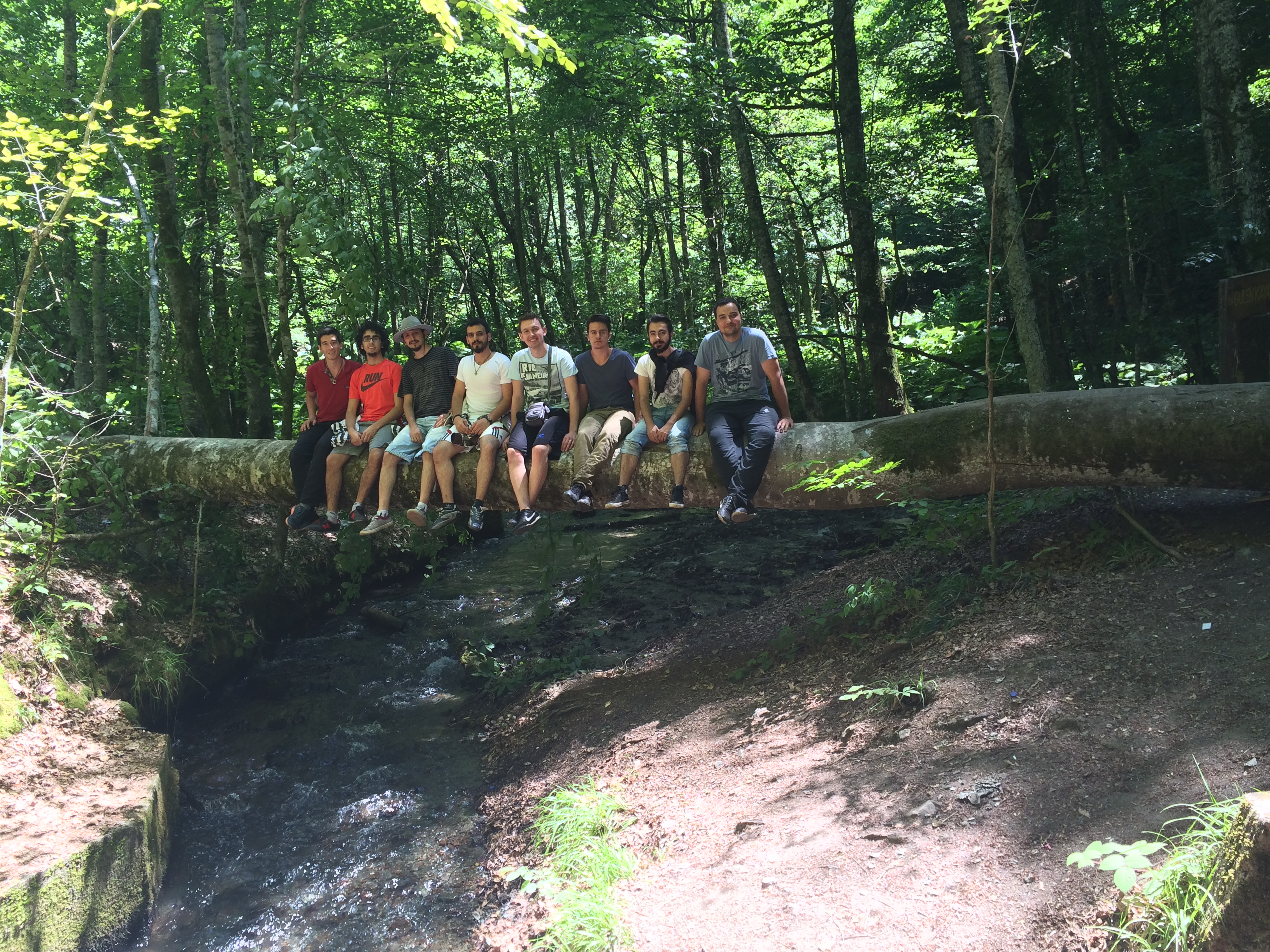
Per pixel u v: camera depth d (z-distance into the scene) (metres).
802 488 5.59
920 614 4.94
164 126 5.49
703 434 5.77
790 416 5.64
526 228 18.97
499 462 6.09
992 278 4.61
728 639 6.18
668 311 17.36
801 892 3.08
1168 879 2.34
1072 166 10.92
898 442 5.31
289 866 4.72
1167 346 9.40
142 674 5.96
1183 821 2.69
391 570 9.58
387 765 5.75
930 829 3.16
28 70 8.89
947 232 16.88
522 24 4.29
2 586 5.53
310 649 7.71
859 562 6.87
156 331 8.72
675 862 3.65
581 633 7.49
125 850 4.13
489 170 16.27
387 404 6.34
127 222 5.80
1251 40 8.55
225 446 7.26
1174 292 8.67
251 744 6.13
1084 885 2.62
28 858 3.81
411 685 7.03
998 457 5.02
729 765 4.32
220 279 12.15
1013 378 11.68
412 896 4.33
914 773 3.54
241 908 4.39
